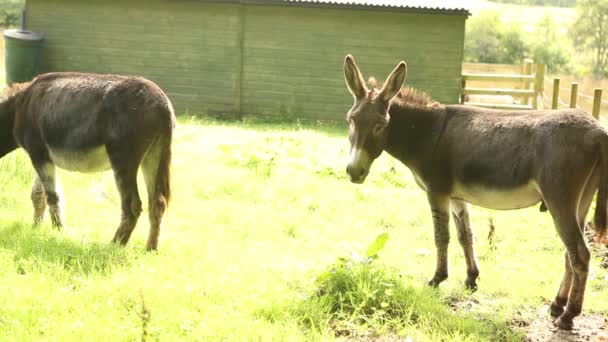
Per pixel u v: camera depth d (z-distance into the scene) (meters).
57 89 9.55
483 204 8.82
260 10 20.94
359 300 8.44
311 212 10.91
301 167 12.48
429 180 8.99
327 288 8.56
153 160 9.40
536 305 8.95
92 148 9.38
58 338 7.76
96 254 8.95
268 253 9.57
